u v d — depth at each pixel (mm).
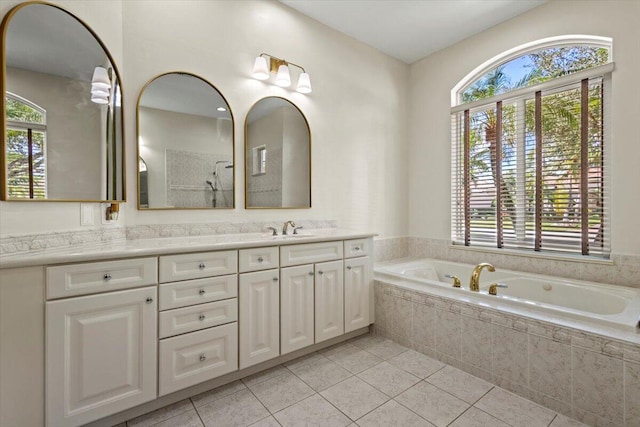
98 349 1358
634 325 1475
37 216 1438
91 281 1347
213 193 2242
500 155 2883
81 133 1628
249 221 2416
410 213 3604
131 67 1933
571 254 2445
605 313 2066
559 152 2510
